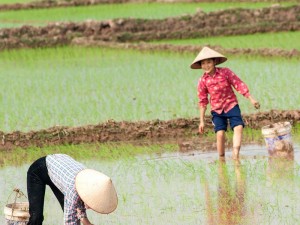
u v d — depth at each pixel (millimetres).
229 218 15156
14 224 14586
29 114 26125
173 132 23250
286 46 39031
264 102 25953
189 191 17281
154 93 28672
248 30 44781
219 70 19594
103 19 50500
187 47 39281
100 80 32125
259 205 15922
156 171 19250
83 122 24594
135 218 15547
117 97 28312
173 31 45500
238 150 19656
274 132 19922
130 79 31984
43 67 36844
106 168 19828
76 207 12562
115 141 23047
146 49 40344
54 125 23984
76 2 58656
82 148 22344
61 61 38531
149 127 23172
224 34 44906
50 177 13195
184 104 26469
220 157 20250
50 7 58406
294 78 29859
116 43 42156
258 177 18047
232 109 19766
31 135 22953
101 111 26031
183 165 19656
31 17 54156
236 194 16797
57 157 13289
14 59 40125
